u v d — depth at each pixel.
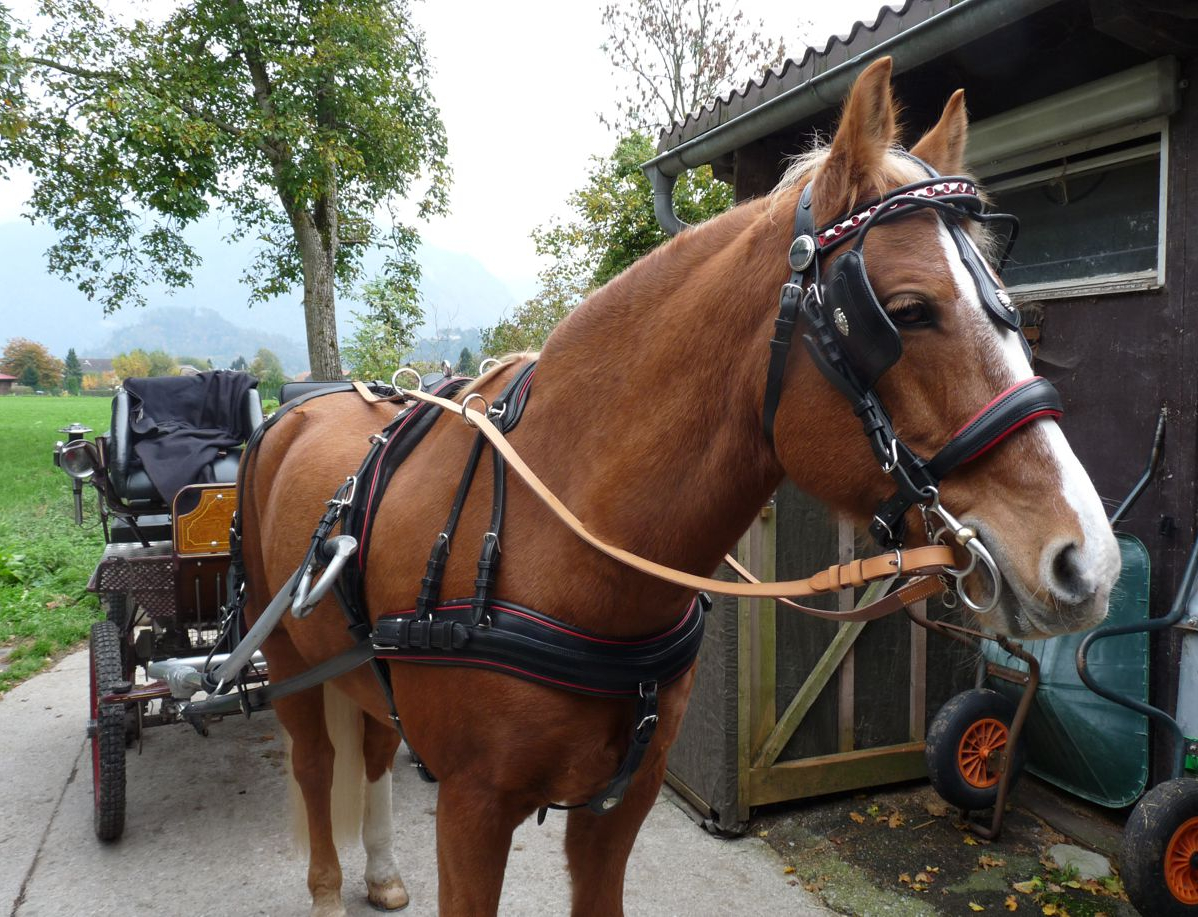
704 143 3.86
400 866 2.96
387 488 1.72
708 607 1.68
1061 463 0.99
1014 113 3.15
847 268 1.07
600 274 11.40
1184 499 2.70
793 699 3.16
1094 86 2.84
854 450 1.11
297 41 12.35
